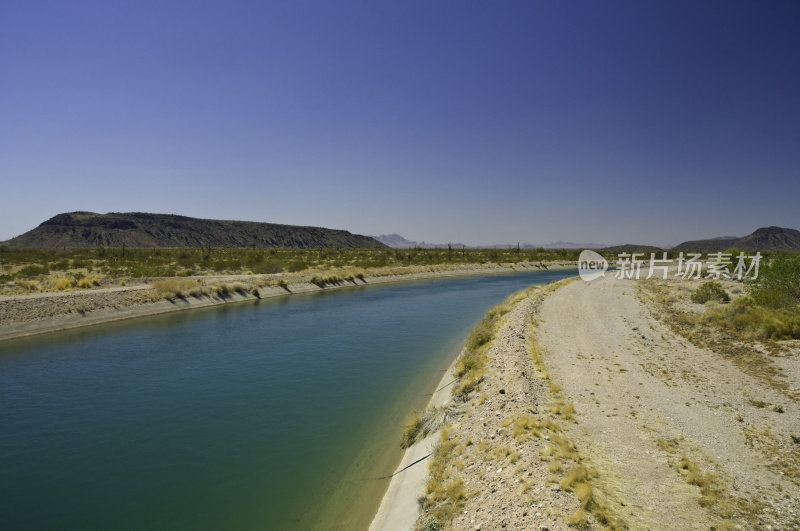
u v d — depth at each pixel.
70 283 35.94
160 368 19.31
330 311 35.12
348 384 17.06
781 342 15.76
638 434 9.50
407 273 67.50
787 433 9.30
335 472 10.63
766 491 7.21
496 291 50.09
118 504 9.41
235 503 9.41
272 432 12.89
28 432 12.98
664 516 6.58
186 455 11.55
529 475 7.61
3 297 28.17
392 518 8.41
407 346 23.11
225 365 19.77
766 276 22.03
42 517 8.97
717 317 19.97
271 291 44.91
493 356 15.94
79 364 19.95
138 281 41.62
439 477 8.95
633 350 16.73
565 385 12.82
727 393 11.78
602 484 7.45
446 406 12.68
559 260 106.50
